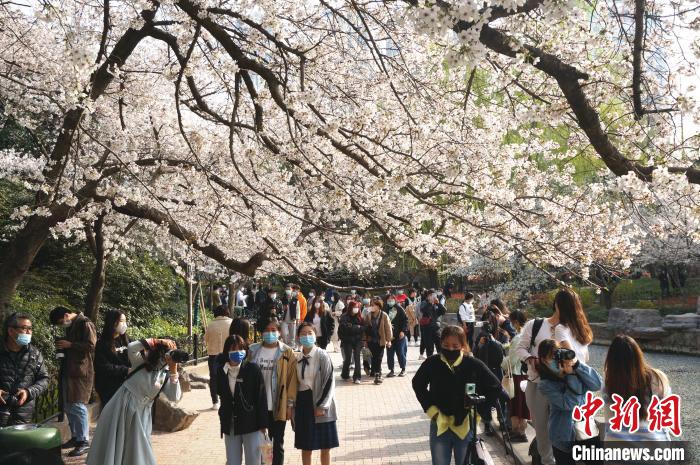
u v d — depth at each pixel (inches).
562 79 201.2
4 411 269.0
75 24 347.9
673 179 202.7
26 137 666.8
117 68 331.3
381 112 354.0
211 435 388.2
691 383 595.5
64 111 381.7
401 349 627.8
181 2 275.7
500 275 1266.0
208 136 432.5
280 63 321.4
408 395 523.8
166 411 397.7
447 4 182.7
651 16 235.1
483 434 380.5
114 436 242.5
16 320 280.5
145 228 625.6
